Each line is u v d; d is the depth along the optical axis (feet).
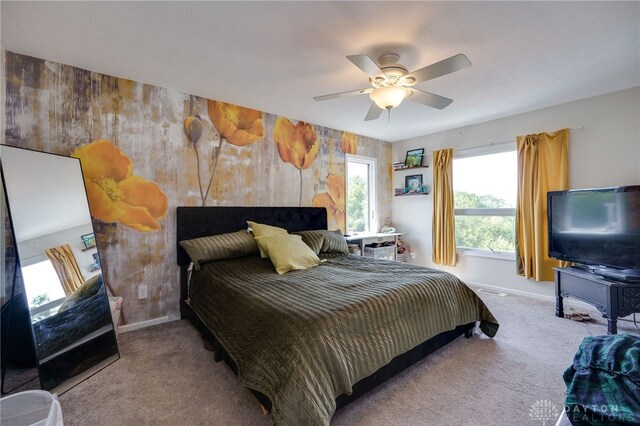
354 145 14.96
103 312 7.16
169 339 8.05
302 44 6.76
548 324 8.96
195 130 9.82
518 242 11.75
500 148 12.47
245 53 7.16
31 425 3.78
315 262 9.14
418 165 15.26
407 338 6.03
